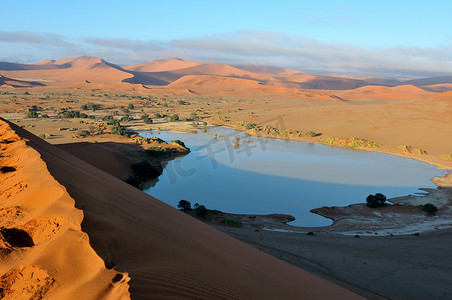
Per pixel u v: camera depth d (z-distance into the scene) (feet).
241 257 29.53
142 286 13.35
